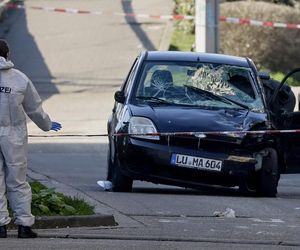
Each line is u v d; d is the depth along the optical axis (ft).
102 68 268.82
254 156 113.29
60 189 118.62
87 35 298.76
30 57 278.26
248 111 119.03
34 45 288.92
